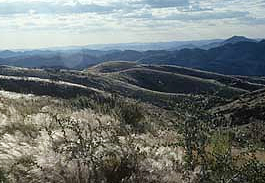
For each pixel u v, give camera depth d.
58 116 11.10
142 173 6.80
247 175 6.34
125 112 14.20
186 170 6.88
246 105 82.75
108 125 9.95
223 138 6.80
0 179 6.07
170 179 6.71
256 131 6.94
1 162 6.61
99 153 6.94
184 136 6.71
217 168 6.63
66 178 6.32
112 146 7.43
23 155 6.98
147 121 14.39
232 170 6.53
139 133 12.16
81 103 15.95
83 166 6.51
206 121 6.53
